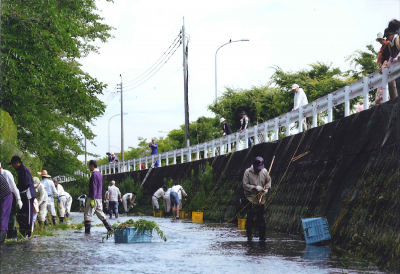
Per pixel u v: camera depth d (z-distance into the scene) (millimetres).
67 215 26094
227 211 20219
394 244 7141
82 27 23078
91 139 27547
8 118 15891
